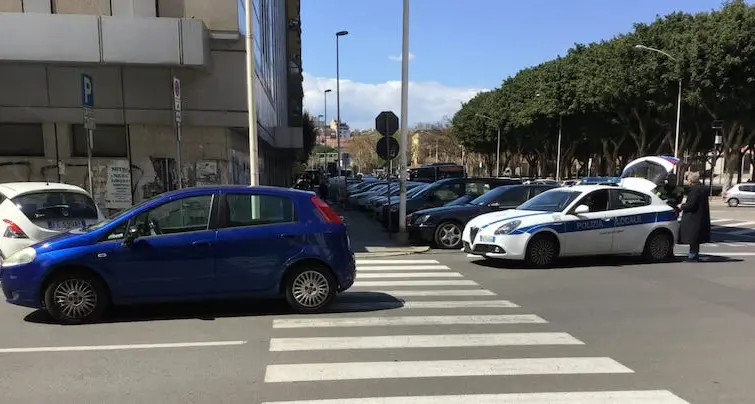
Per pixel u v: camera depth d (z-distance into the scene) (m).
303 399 4.05
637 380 4.46
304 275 6.66
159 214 6.36
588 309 6.90
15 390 4.23
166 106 14.27
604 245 10.39
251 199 6.62
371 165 105.31
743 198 32.34
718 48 30.44
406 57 14.23
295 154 51.41
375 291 8.09
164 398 4.08
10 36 12.53
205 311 6.77
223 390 4.23
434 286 8.47
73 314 6.14
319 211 6.82
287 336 5.68
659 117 39.44
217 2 14.21
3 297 7.68
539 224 10.06
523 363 4.85
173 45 13.18
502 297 7.63
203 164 14.71
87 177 14.24
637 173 19.33
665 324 6.19
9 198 8.62
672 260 11.00
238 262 6.41
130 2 13.84
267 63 22.70
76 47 12.78
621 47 36.69
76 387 4.29
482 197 13.57
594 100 40.19
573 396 4.12
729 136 36.84
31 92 13.72
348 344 5.41
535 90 53.16
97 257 6.08
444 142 99.19
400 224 14.06
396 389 4.25
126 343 5.43
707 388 4.30
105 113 14.03
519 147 65.06
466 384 4.35
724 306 7.07
